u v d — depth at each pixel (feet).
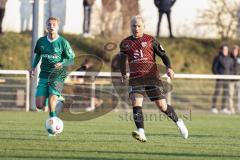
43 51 124.06
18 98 226.99
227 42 289.94
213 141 126.93
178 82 245.24
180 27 295.89
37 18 210.59
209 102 242.78
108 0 281.54
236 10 294.66
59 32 281.74
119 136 133.39
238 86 228.84
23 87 227.81
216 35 295.48
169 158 97.66
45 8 281.54
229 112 227.81
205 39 294.05
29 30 284.00
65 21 284.20
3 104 226.99
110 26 280.72
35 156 97.19
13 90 228.63
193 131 151.74
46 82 124.47
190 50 285.43
